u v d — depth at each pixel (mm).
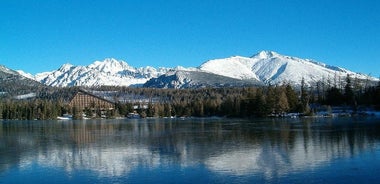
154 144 88188
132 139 101000
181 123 183500
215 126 147375
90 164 63656
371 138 89625
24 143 95250
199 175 54094
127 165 61969
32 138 108812
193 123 179375
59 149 82562
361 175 52219
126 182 51375
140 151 76938
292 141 87562
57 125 187250
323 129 117375
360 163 59719
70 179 53750
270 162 61875
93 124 194250
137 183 50750
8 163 65625
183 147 81562
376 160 61844
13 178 54969
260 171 55531
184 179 52125
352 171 54500
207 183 49938
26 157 71812
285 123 154875
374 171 54281
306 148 76125
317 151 71938
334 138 91062
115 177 54156
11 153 77062
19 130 145750
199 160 64875
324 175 52500
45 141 99875
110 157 70250
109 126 169250
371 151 70562
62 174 56656
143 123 195500
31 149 83125
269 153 70812
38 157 71750
